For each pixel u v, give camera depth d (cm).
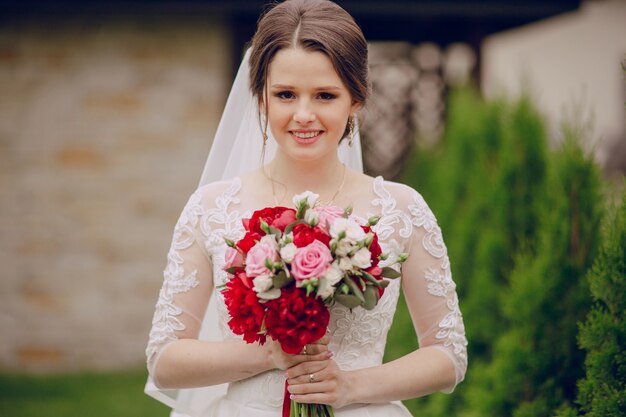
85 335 783
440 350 267
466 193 582
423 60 828
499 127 538
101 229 783
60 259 780
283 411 251
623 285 315
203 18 779
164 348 263
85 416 646
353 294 230
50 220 780
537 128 480
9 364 779
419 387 260
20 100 775
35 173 778
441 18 768
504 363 409
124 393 711
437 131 827
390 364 260
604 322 315
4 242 777
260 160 293
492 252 484
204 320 292
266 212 240
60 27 772
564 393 400
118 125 781
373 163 822
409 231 267
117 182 782
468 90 643
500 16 757
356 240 228
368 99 264
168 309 265
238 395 263
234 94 303
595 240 395
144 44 779
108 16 774
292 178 268
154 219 787
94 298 784
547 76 1106
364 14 752
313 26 244
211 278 270
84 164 780
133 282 787
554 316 399
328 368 245
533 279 402
